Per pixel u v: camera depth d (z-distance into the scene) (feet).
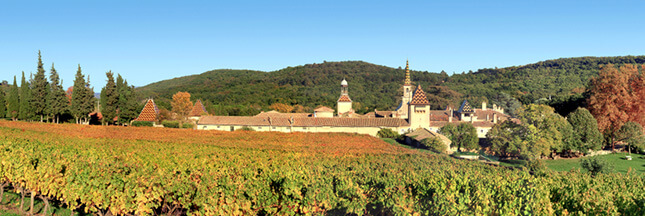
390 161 28.19
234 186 50.42
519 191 24.81
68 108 244.42
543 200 25.63
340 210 27.25
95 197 55.21
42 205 66.49
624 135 144.36
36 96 238.89
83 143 113.50
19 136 135.95
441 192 24.00
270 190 43.75
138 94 351.67
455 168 25.80
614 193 42.24
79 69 238.89
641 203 38.73
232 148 100.42
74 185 56.39
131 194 53.26
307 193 30.12
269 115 214.69
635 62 242.58
